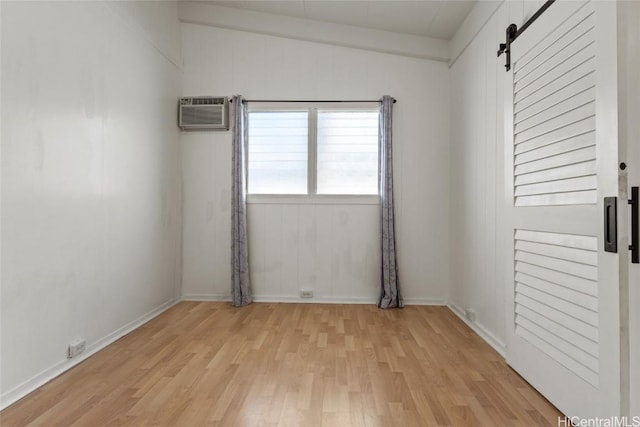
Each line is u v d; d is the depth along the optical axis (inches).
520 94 88.7
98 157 107.7
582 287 66.5
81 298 100.2
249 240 164.1
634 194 55.9
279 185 165.6
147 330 124.6
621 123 57.1
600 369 61.5
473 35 130.4
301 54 163.5
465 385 85.4
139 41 130.3
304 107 163.2
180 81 164.1
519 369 90.2
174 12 158.4
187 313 144.9
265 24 160.9
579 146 67.2
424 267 161.5
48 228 88.6
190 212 165.0
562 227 72.3
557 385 74.4
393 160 162.1
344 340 115.2
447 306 157.9
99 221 108.3
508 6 102.2
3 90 76.5
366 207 162.6
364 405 76.3
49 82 88.7
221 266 164.6
